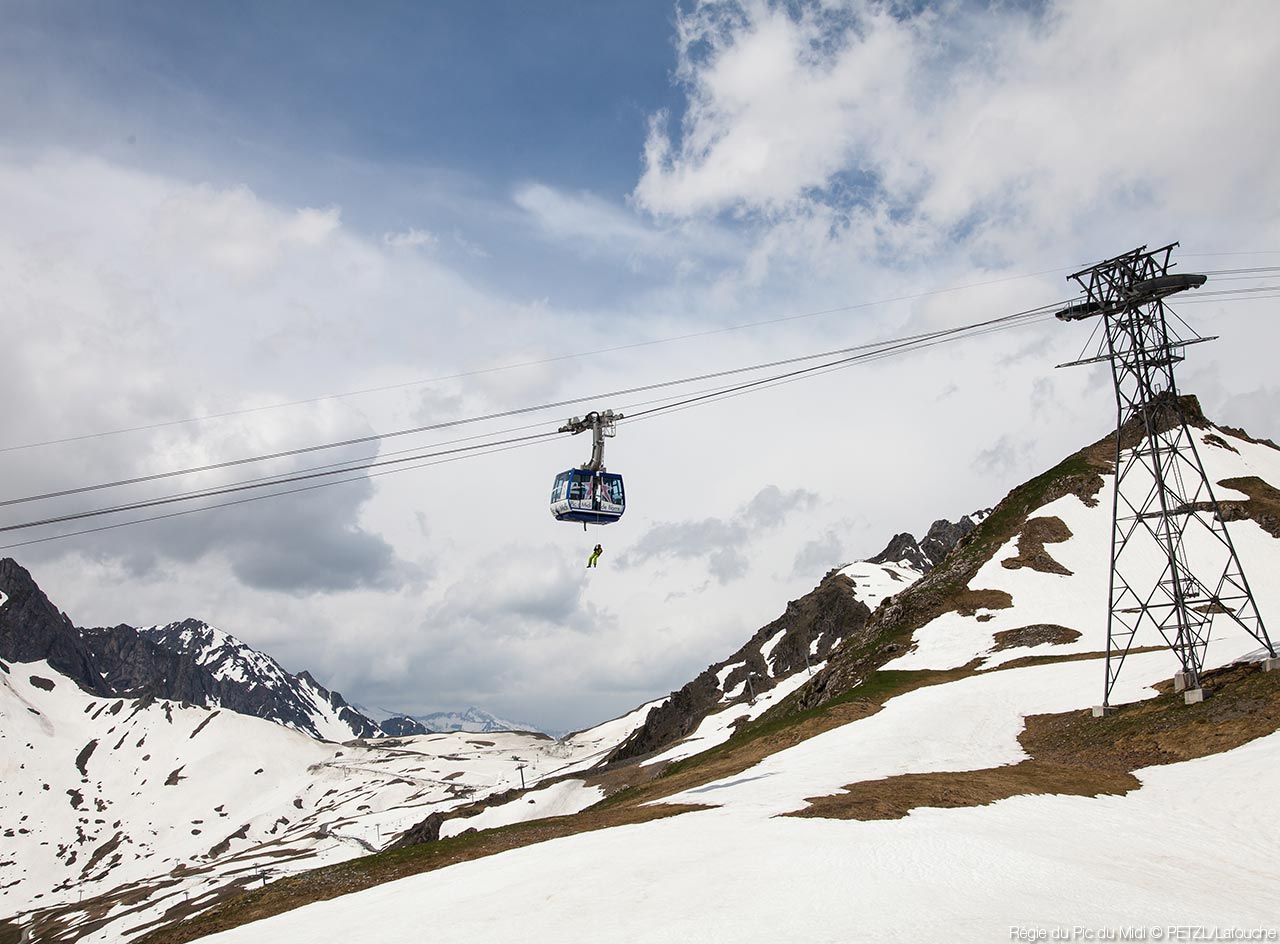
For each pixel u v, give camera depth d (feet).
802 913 101.40
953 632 407.64
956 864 119.34
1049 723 252.62
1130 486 497.46
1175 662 280.92
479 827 618.03
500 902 116.57
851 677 415.44
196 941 132.16
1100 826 152.56
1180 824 156.97
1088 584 423.23
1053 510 494.18
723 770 261.44
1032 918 99.66
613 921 103.81
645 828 157.07
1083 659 330.13
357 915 125.29
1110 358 258.98
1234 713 208.74
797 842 132.87
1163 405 254.88
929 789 173.27
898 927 95.96
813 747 256.11
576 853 140.56
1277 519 450.30
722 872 119.24
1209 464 510.58
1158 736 212.84
